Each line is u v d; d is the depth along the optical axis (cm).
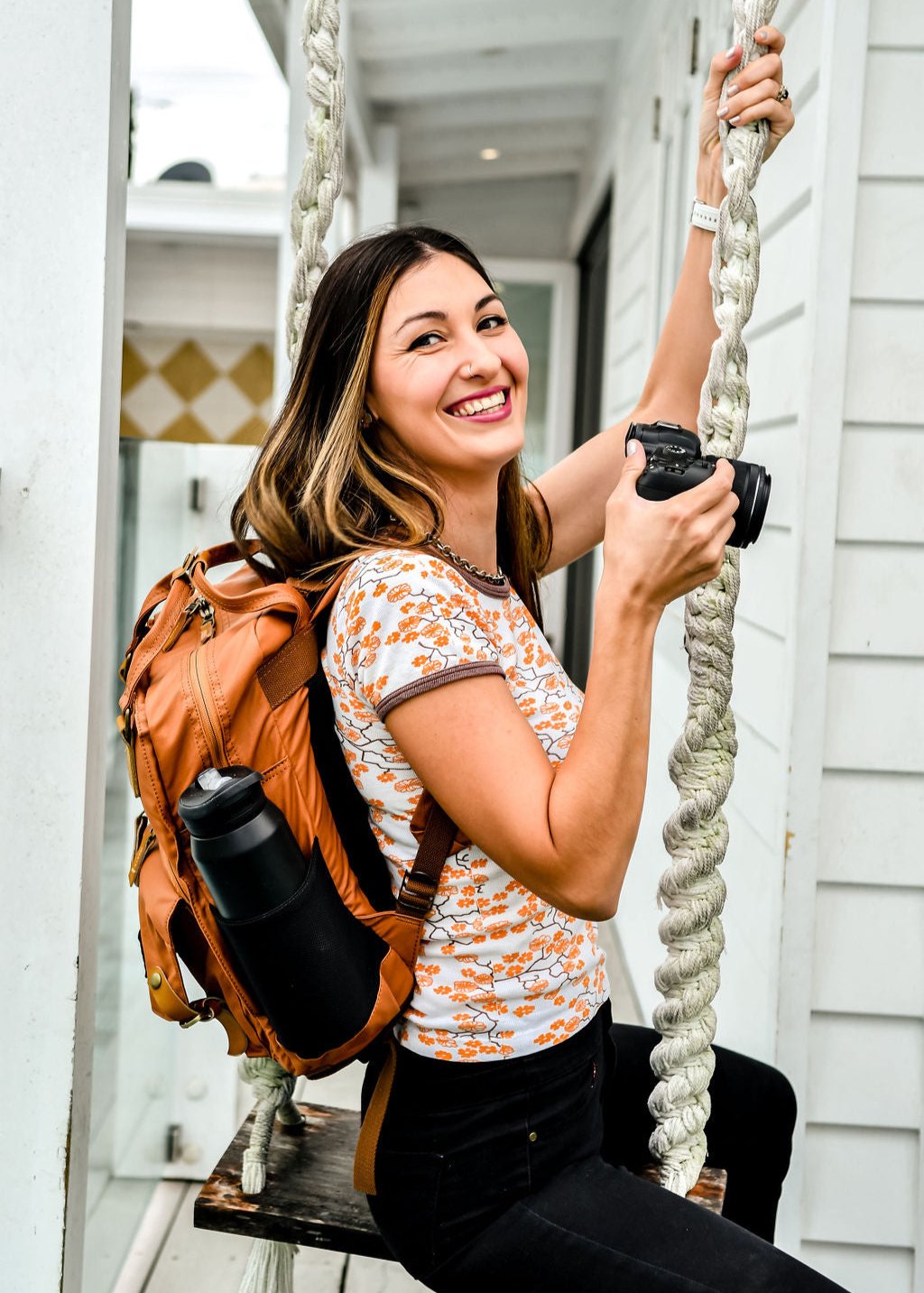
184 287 565
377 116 536
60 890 138
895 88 190
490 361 131
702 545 115
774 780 208
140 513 239
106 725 145
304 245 154
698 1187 149
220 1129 260
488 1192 126
